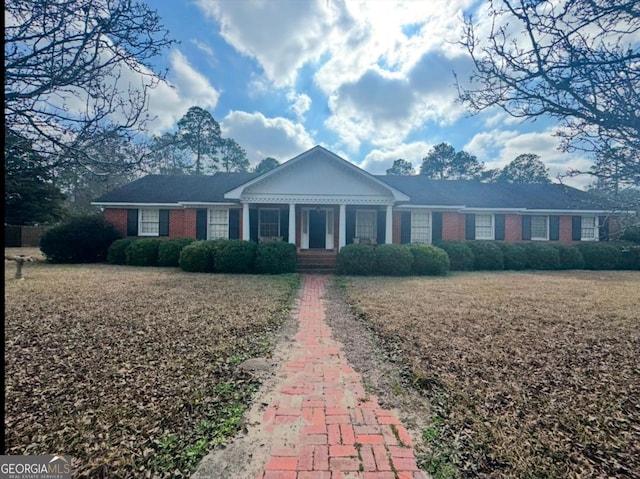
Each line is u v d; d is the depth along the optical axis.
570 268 15.67
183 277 11.22
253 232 16.95
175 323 5.61
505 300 7.77
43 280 10.20
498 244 15.72
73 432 2.62
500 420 2.83
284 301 7.46
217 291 8.59
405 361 4.11
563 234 18.36
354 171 14.52
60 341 4.69
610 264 15.68
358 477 2.18
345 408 3.04
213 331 5.21
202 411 2.94
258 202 14.45
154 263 14.90
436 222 17.28
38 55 3.05
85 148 3.47
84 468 2.24
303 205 16.47
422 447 2.49
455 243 15.16
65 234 15.62
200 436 2.59
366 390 3.39
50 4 2.97
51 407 2.97
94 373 3.67
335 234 17.12
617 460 2.35
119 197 17.67
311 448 2.47
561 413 2.94
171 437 2.57
